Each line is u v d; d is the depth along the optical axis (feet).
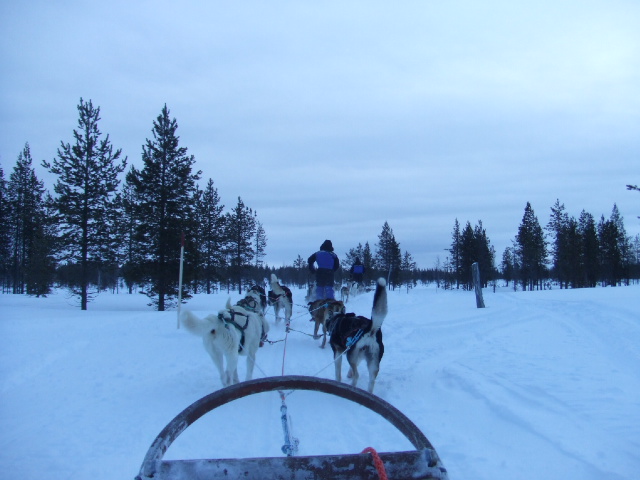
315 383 9.69
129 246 120.16
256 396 22.26
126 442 16.16
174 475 7.53
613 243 195.62
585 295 58.54
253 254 177.17
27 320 48.47
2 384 23.15
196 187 102.63
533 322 40.78
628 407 17.99
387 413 9.18
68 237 96.02
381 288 22.34
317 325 39.17
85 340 36.27
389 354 32.50
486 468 13.78
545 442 15.31
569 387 20.84
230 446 15.78
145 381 24.70
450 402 20.47
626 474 12.74
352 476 7.89
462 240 236.22
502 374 23.84
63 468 14.05
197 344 36.19
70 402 20.75
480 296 55.88
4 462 14.39
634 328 31.96
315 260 42.22
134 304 114.93
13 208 162.30
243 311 23.76
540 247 208.54
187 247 97.71
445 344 34.63
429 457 7.87
